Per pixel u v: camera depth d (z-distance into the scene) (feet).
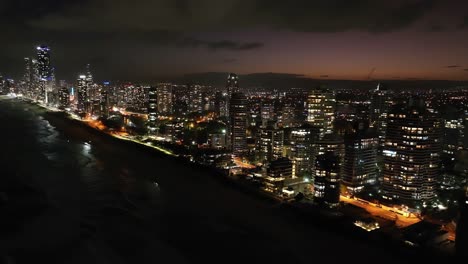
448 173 486.38
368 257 296.71
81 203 392.27
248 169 565.12
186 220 360.89
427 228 334.85
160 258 286.66
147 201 409.49
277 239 327.06
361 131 517.96
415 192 426.51
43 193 419.74
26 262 270.46
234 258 293.23
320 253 304.30
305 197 443.73
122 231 327.26
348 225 353.92
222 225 353.51
